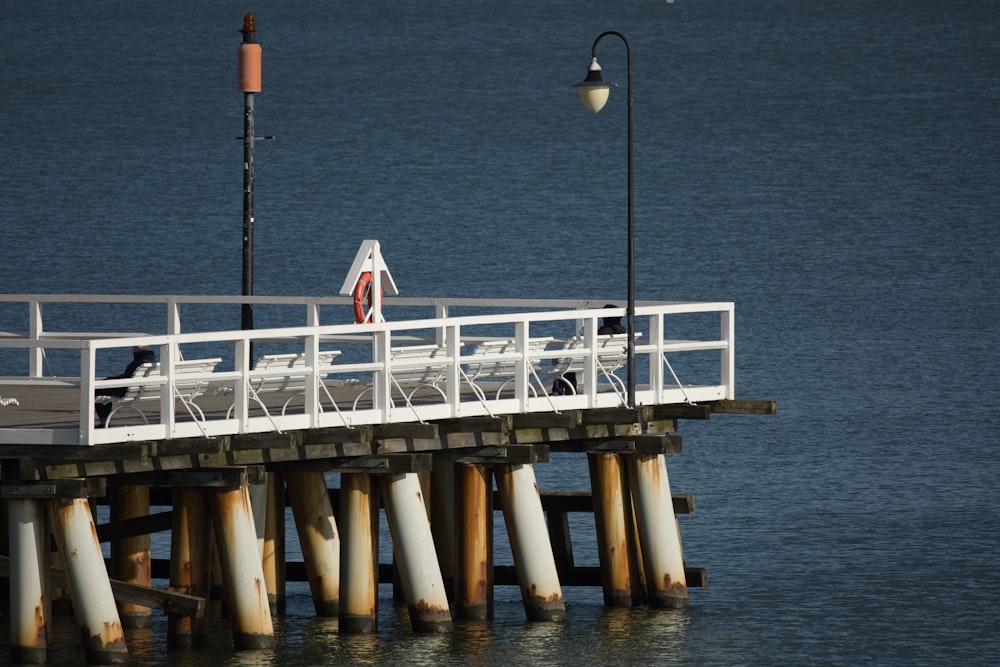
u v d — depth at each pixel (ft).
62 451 231.91
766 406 302.86
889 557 386.32
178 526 265.54
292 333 250.98
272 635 259.60
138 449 230.48
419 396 299.79
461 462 286.25
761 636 303.89
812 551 393.09
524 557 293.02
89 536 240.12
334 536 294.05
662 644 288.71
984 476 505.25
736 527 426.10
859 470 515.50
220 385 326.65
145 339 235.61
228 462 251.80
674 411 303.27
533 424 279.28
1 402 271.08
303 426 251.39
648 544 306.55
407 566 276.41
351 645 274.77
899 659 293.43
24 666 240.73
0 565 249.96
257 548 257.34
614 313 289.53
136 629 289.53
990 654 297.94
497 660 272.51
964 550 395.75
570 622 298.56
